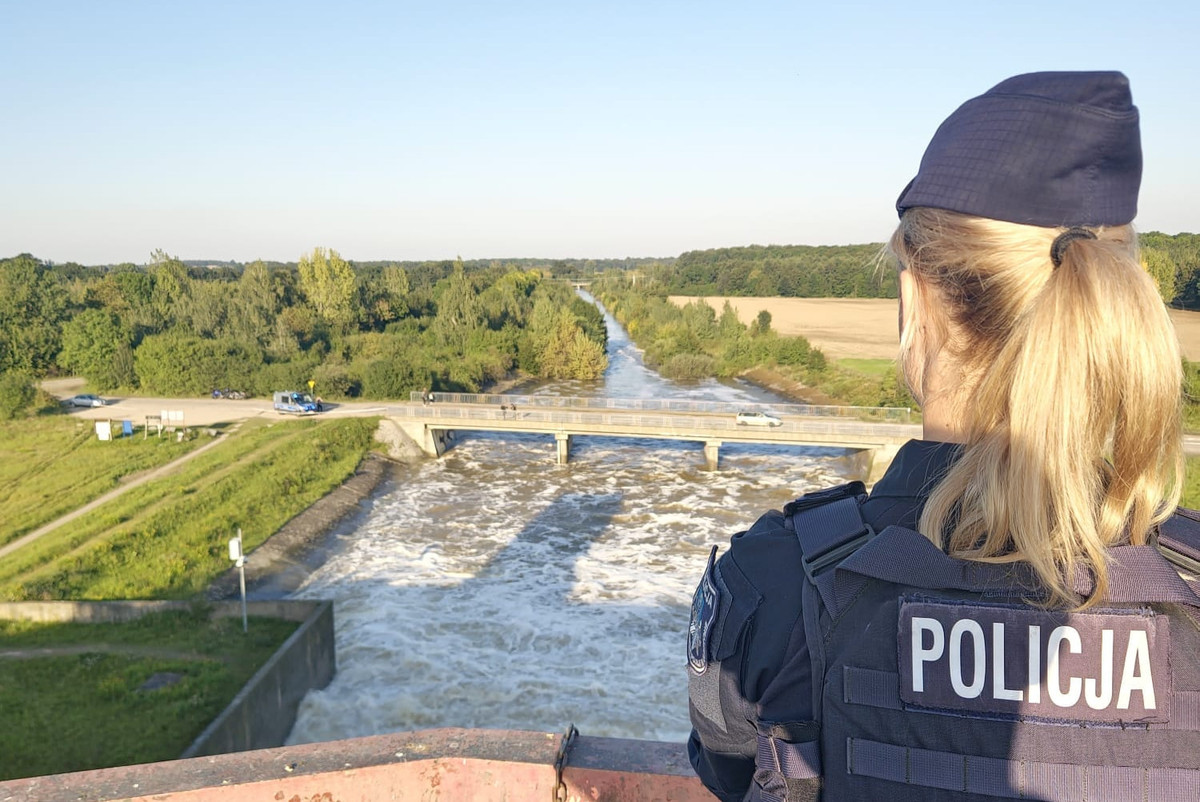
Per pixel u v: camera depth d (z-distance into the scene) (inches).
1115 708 36.7
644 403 2116.1
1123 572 37.6
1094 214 41.4
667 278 7386.8
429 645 890.7
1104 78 41.6
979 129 44.3
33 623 849.5
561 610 978.1
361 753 95.2
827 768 40.1
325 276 3213.6
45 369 2701.8
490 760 91.5
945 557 40.2
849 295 5930.1
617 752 92.2
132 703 681.6
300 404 2070.6
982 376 43.9
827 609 41.5
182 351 2416.3
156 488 1445.6
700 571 1109.7
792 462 1817.2
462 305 3265.3
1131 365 37.5
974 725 37.2
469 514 1418.6
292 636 779.4
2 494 1478.8
